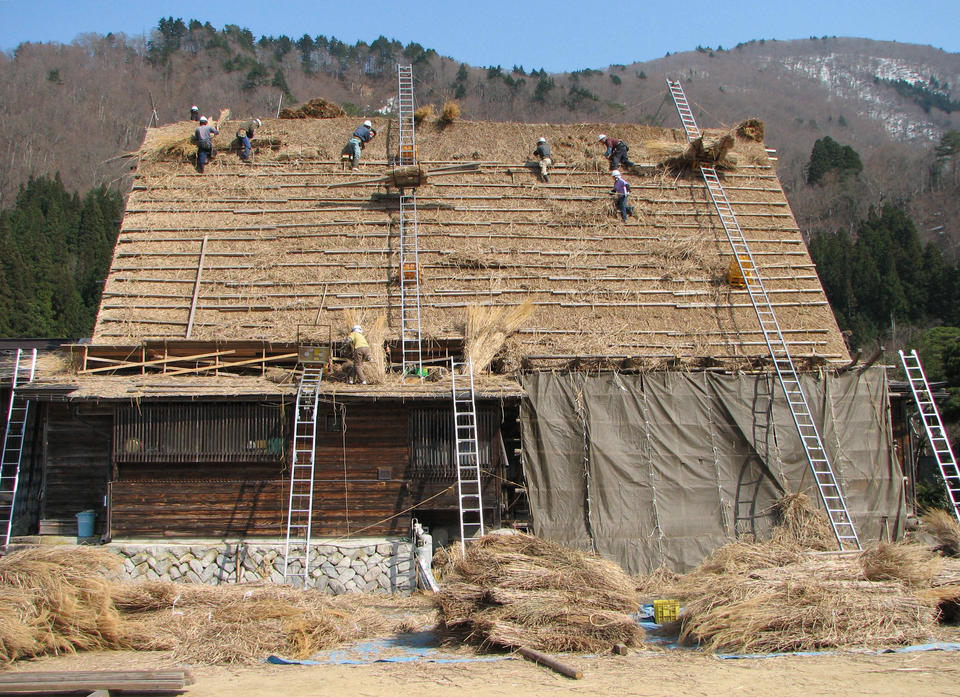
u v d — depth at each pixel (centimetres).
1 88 9069
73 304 4838
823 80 18388
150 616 1104
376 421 1520
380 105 10544
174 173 2030
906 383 1731
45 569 1053
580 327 1764
